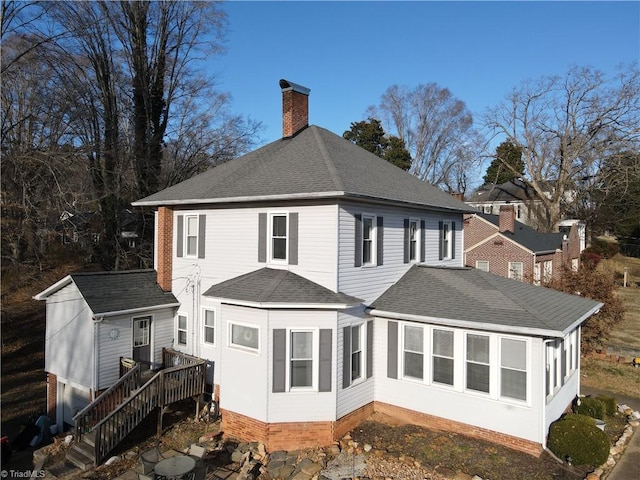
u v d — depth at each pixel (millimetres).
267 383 12633
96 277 16641
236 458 12062
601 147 46219
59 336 16547
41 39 23828
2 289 23953
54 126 24719
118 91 30391
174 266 17875
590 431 11156
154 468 9984
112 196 28516
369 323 14406
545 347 11812
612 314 20359
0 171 20906
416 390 13703
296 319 12758
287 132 18891
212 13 33156
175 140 33250
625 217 54625
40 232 23078
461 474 10547
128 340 16219
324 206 13516
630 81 44094
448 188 61562
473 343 12719
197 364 15023
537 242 36312
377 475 10711
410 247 17281
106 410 13773
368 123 50188
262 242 14945
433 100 55344
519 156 65938
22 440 15102
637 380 18406
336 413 12758
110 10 28828
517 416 11891
